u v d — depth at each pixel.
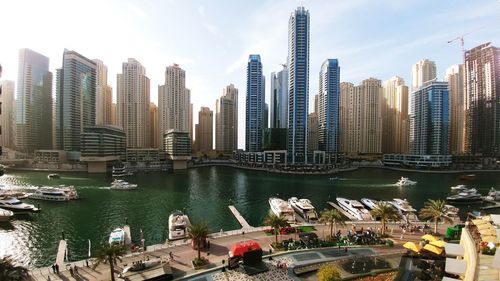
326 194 139.12
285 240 58.50
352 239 59.53
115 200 118.88
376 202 106.38
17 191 128.12
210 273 45.38
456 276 34.22
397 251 53.69
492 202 118.81
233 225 83.31
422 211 68.88
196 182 181.25
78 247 65.06
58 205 108.56
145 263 45.53
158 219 89.94
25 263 56.56
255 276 43.94
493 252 29.16
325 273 36.31
